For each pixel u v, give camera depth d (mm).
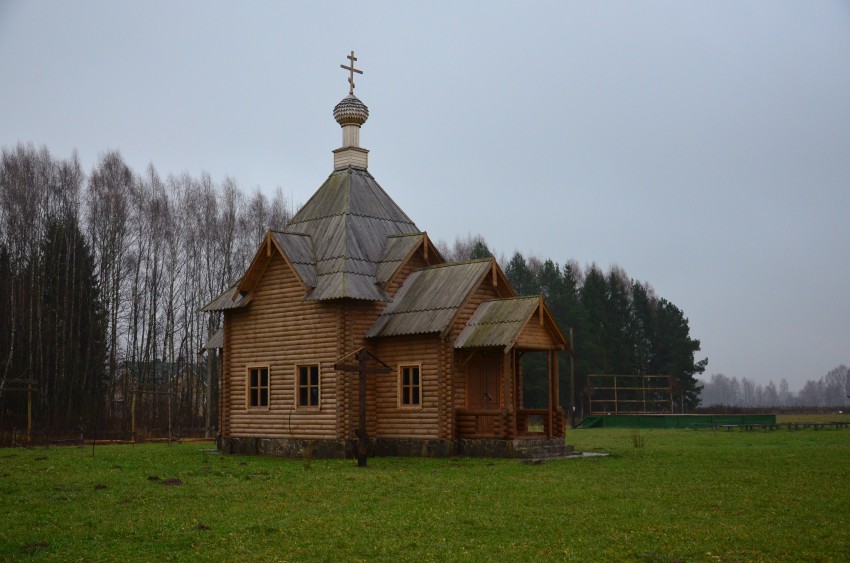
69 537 16062
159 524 17156
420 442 32344
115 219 62812
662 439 46594
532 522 17484
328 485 22594
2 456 33031
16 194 60406
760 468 27266
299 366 34438
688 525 17219
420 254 36500
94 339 64000
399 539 15945
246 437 35656
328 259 34844
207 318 67688
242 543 15633
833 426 61688
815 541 15805
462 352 32906
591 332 96125
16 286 58188
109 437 52719
